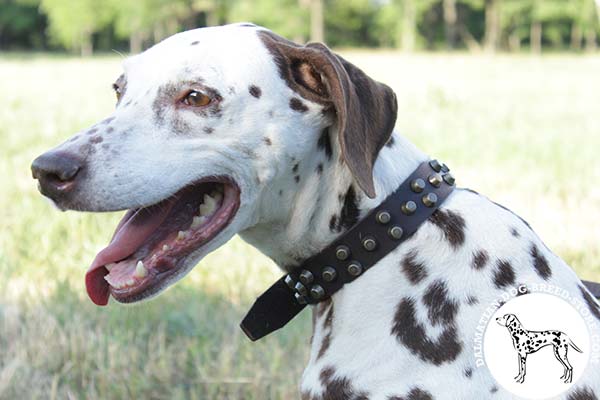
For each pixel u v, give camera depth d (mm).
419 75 8922
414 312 957
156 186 967
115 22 21578
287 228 1005
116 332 1455
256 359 1432
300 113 981
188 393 1374
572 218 2145
